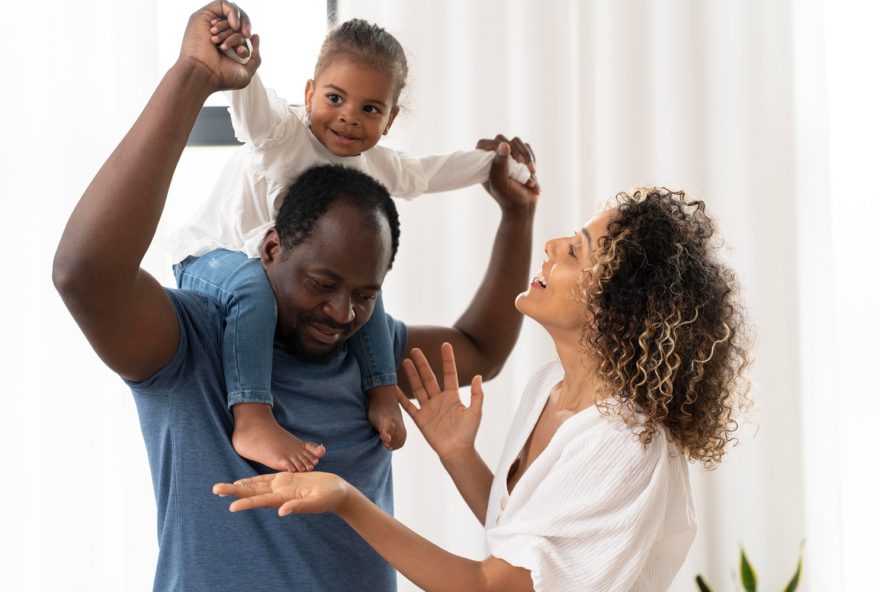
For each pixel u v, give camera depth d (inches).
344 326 47.4
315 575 47.2
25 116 73.1
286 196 48.9
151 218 40.4
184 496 45.9
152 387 45.2
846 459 85.0
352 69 53.3
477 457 56.2
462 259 78.5
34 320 73.2
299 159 53.0
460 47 78.5
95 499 73.6
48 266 73.3
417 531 77.7
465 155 62.2
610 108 80.9
